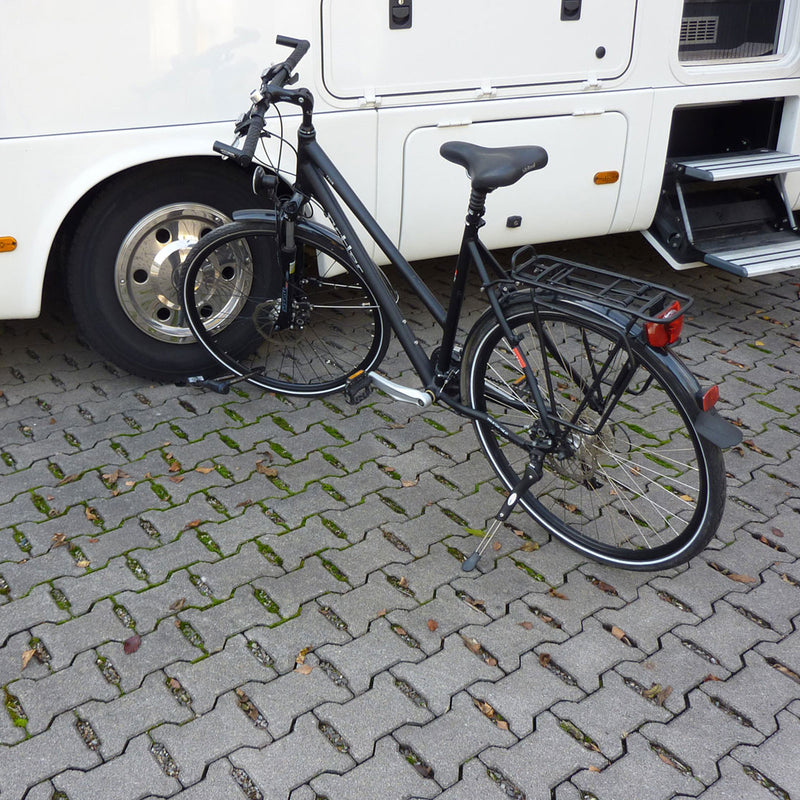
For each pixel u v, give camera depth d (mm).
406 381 3965
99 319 3662
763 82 4363
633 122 4137
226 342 3824
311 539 3021
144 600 2746
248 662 2535
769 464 3457
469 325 4449
